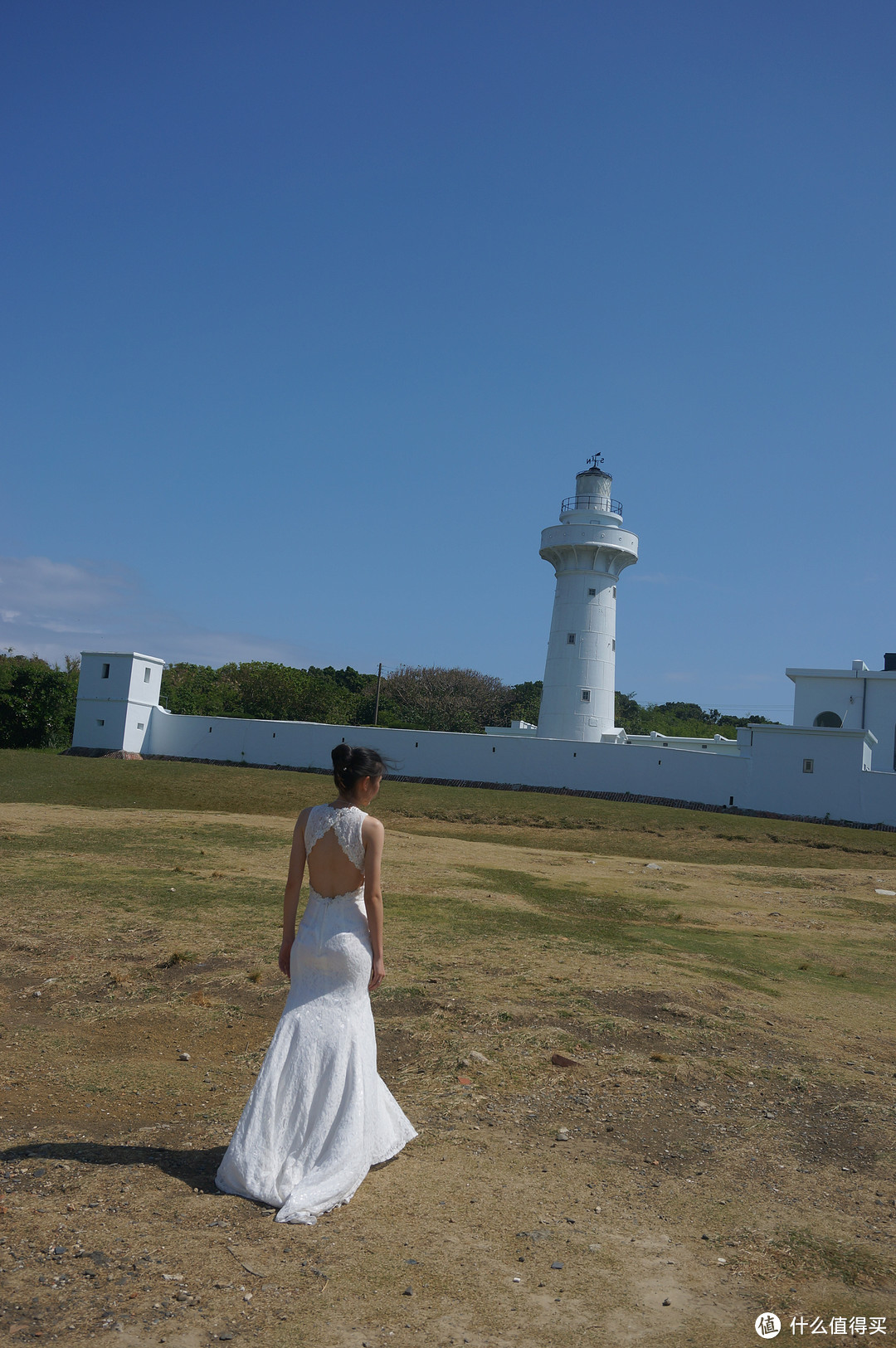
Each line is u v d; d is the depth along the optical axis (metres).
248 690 69.12
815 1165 5.41
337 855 4.75
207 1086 6.15
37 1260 3.70
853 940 14.12
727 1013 8.74
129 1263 3.72
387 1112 4.95
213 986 8.67
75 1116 5.49
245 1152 4.45
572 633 46.50
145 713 47.31
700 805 39.06
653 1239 4.30
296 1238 4.03
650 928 13.52
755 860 26.30
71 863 15.20
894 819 36.22
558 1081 6.55
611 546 46.06
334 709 69.50
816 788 37.44
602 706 46.16
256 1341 3.27
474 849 22.28
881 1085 6.95
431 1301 3.61
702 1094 6.53
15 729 50.53
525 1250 4.09
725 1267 4.08
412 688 78.06
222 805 31.44
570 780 41.44
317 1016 4.70
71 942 10.16
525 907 14.23
